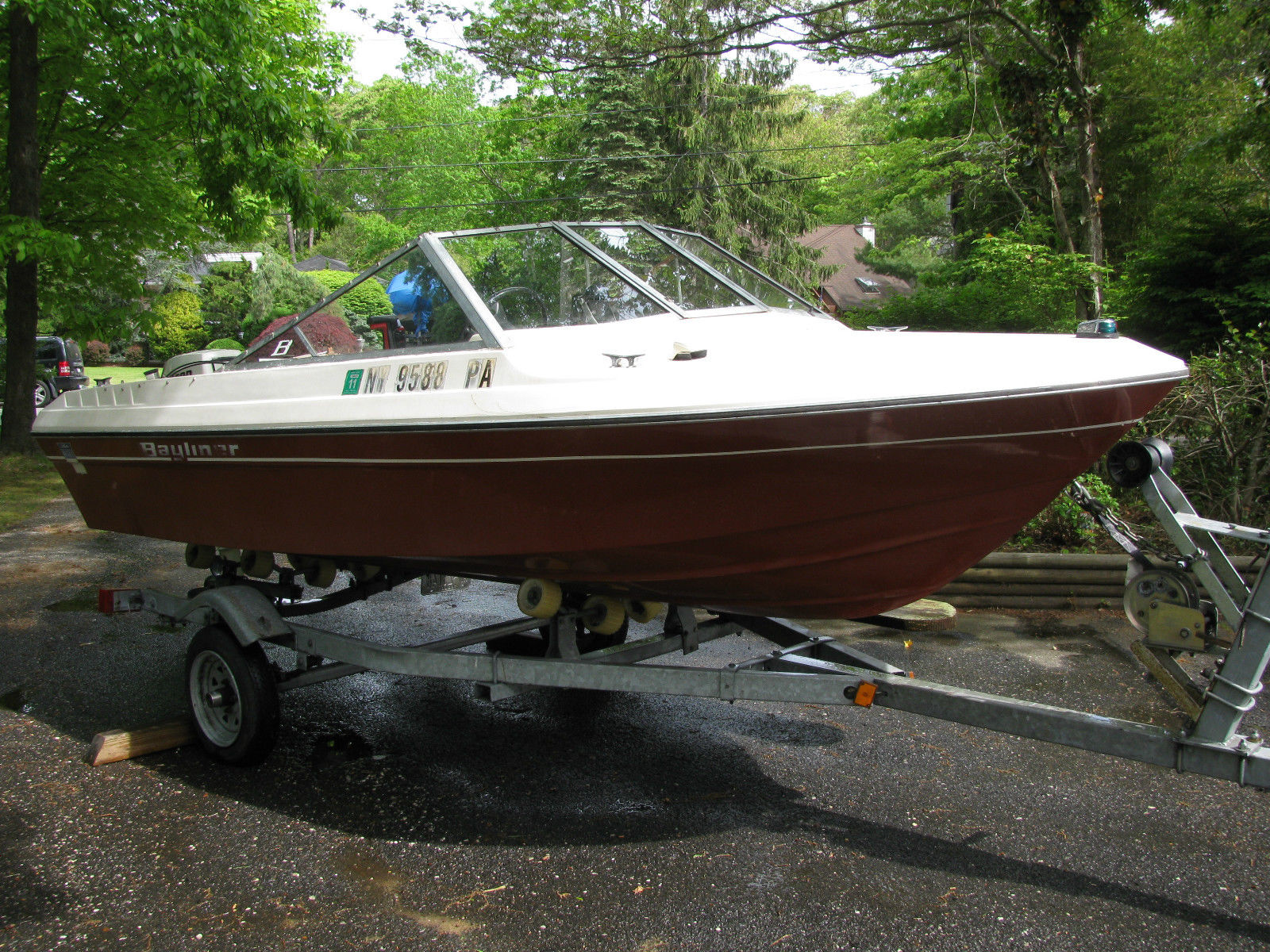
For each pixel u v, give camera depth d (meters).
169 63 9.93
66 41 10.75
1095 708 4.11
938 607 5.28
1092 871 2.78
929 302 13.07
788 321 3.58
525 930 2.47
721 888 2.68
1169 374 2.71
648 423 2.64
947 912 2.56
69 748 3.72
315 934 2.45
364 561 4.01
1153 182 16.53
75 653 4.95
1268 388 6.43
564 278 3.55
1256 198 10.33
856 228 37.09
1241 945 2.42
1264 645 2.47
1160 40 16.33
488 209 36.50
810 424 2.54
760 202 25.83
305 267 45.44
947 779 3.43
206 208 11.77
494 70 15.02
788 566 2.97
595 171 25.59
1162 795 3.29
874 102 34.06
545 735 3.89
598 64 14.27
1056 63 11.90
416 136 43.69
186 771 3.53
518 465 2.94
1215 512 6.48
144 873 2.76
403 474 3.24
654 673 3.10
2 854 2.87
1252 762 2.46
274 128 10.80
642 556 3.03
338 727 3.99
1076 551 6.12
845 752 3.68
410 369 3.25
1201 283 9.62
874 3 12.95
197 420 3.85
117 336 14.15
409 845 2.94
